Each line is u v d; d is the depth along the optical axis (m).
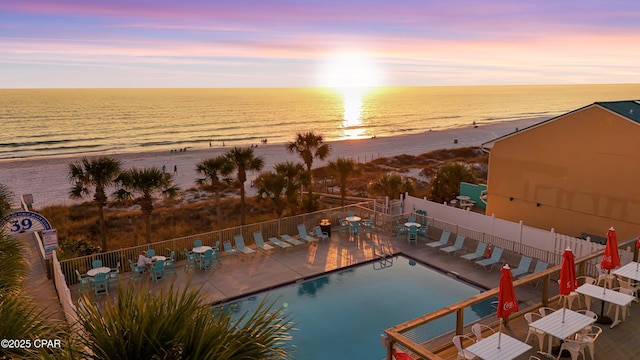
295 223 22.11
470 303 9.79
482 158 59.81
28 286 15.19
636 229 17.28
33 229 15.53
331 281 17.08
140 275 16.55
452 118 141.88
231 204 34.38
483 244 18.14
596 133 18.09
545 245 17.69
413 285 16.72
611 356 9.65
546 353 9.72
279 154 66.06
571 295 11.50
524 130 20.61
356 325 13.72
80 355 4.75
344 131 106.88
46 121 117.81
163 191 21.05
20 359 4.86
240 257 19.09
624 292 11.16
